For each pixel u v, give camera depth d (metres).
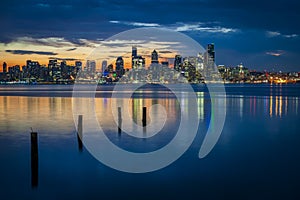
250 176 14.48
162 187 13.30
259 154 18.53
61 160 17.31
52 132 25.84
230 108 47.00
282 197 12.10
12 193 12.84
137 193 12.67
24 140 22.75
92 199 12.18
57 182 14.00
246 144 21.33
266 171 15.24
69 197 12.41
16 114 38.97
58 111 42.47
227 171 15.28
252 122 31.94
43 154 18.55
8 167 16.11
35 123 31.06
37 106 50.12
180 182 13.85
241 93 101.19
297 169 15.45
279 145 21.00
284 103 56.59
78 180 14.23
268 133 25.58
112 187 13.37
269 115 38.03
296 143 21.61
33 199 12.26
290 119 34.28
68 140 22.55
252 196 12.22
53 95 85.56
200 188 13.11
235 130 27.00
